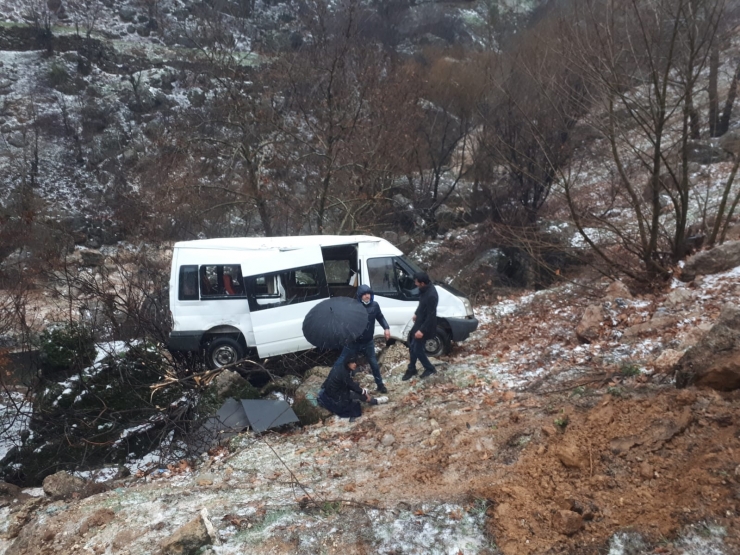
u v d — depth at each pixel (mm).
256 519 5297
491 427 6602
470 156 23203
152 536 5250
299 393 8867
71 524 5805
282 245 10266
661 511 4422
